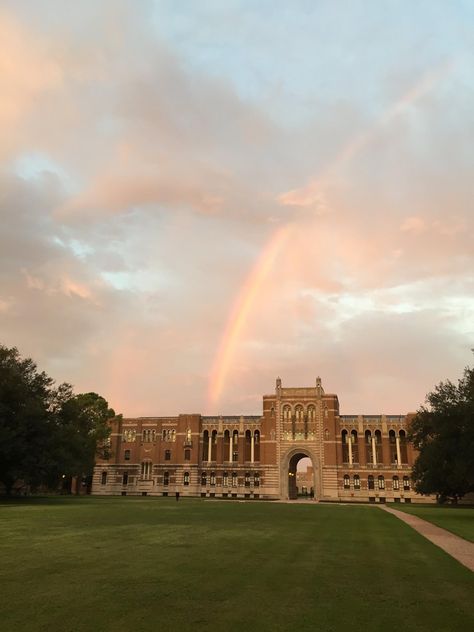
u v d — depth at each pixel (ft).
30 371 291.38
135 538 93.76
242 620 42.29
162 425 477.36
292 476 462.19
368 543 96.99
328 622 42.50
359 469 429.79
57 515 150.82
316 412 440.86
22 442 254.88
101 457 431.43
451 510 243.60
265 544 89.66
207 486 452.35
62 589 51.29
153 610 44.47
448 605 48.88
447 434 209.05
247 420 466.29
